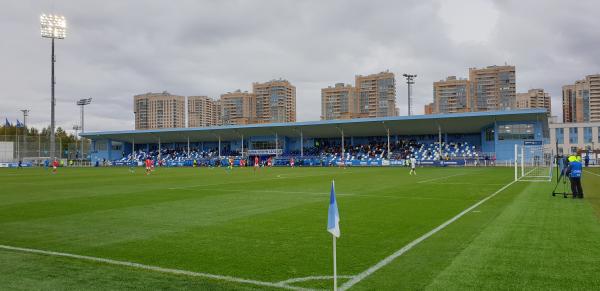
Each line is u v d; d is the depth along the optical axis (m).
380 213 11.32
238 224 9.84
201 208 12.88
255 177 31.08
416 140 69.88
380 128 65.31
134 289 5.19
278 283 5.35
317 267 6.06
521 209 11.76
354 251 6.98
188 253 7.02
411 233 8.46
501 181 24.23
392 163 62.06
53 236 8.62
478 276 5.48
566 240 7.59
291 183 23.97
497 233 8.29
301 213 11.61
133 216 11.32
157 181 26.69
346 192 17.80
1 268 6.21
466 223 9.55
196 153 82.69
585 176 29.02
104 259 6.68
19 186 22.91
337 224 4.92
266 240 7.99
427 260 6.31
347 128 66.31
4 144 75.38
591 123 93.94
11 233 8.98
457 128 62.91
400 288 5.06
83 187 21.92
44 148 80.50
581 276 5.44
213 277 5.63
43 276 5.78
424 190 18.45
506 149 56.41
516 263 6.07
